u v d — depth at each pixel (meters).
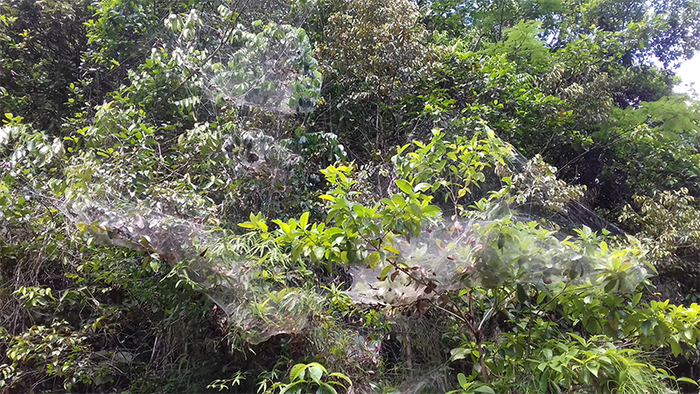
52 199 3.30
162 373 3.78
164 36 5.21
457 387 3.35
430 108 5.08
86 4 5.84
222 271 2.99
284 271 3.38
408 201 2.37
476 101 5.82
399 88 5.43
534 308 2.86
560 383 2.56
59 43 5.99
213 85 4.51
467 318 3.00
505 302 2.82
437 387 3.31
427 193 3.38
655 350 3.57
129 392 3.66
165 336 3.86
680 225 4.76
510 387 2.75
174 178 3.78
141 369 3.90
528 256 2.41
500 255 2.44
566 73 7.29
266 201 4.25
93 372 3.57
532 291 2.73
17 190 3.28
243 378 3.26
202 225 3.21
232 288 3.01
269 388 3.15
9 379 3.38
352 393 3.11
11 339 3.48
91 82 5.21
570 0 9.94
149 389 3.63
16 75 5.44
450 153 3.01
